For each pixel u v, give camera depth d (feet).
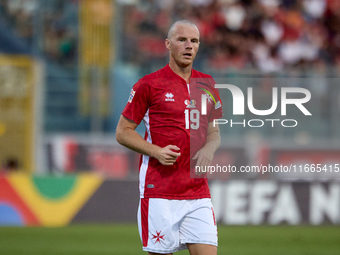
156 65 158.20
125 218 103.91
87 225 101.04
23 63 135.13
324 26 171.12
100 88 136.46
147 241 36.04
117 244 80.02
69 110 138.00
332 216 104.12
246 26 167.84
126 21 161.68
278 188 103.50
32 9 154.20
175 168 35.47
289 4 171.22
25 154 133.08
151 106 35.78
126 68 144.25
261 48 166.71
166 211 35.37
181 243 36.01
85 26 135.54
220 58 163.32
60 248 76.48
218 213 101.86
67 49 152.35
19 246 78.23
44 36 152.76
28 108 134.51
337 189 104.58
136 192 104.83
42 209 102.17
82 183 103.96
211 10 168.25
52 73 141.49
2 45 149.69
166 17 166.91
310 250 75.97
